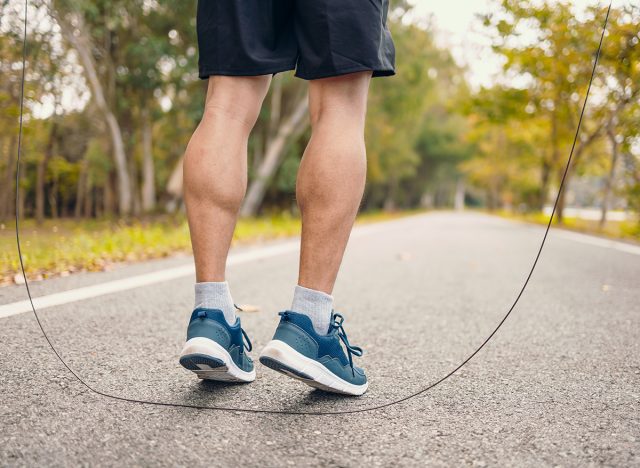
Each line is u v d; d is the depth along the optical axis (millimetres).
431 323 2377
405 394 1426
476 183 42969
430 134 41781
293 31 1314
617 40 6680
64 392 1369
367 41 1222
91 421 1196
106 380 1464
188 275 3537
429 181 47500
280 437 1143
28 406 1272
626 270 4457
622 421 1284
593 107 10398
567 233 10414
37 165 5898
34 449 1057
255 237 7340
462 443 1141
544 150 19328
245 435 1146
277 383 1477
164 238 5645
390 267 4512
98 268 3684
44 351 1716
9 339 1834
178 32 9625
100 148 9391
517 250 6398
